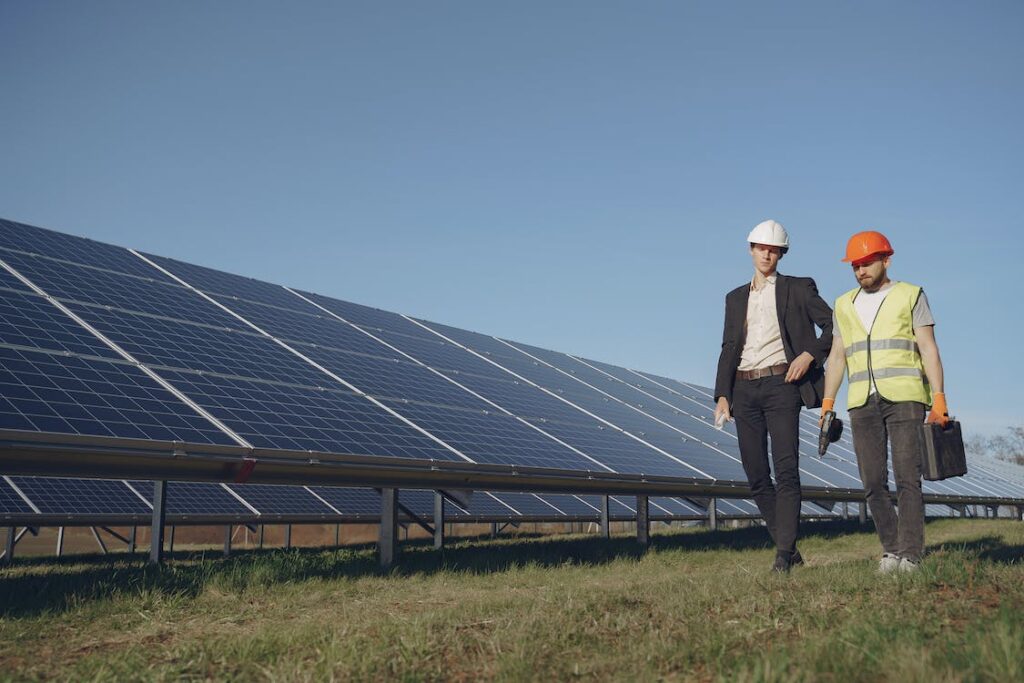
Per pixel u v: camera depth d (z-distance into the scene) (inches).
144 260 647.8
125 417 370.0
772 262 312.5
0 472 324.5
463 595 322.3
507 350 980.6
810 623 183.0
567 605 227.0
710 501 909.8
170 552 821.9
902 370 275.7
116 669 183.0
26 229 589.6
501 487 514.0
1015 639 139.4
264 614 282.2
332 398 516.4
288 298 734.5
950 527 924.6
